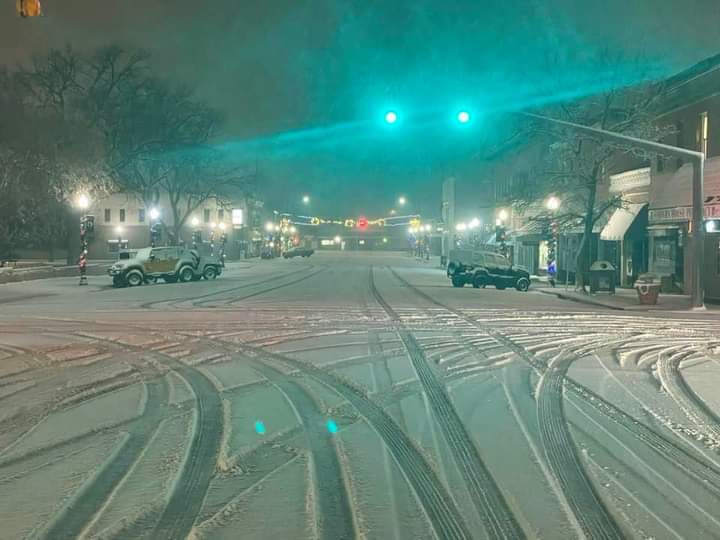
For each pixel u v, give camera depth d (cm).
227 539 490
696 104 3048
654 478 632
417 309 2348
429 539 495
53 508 546
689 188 2883
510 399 959
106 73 5200
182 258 4031
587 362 1286
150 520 523
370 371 1159
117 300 2747
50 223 5566
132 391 993
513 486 607
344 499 572
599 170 3591
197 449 709
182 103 5456
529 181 4909
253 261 8812
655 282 2630
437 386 1039
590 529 514
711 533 508
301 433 772
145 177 6488
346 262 8644
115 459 673
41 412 865
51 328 1753
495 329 1780
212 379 1084
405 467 657
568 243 4666
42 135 4466
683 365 1262
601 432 790
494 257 3800
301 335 1622
